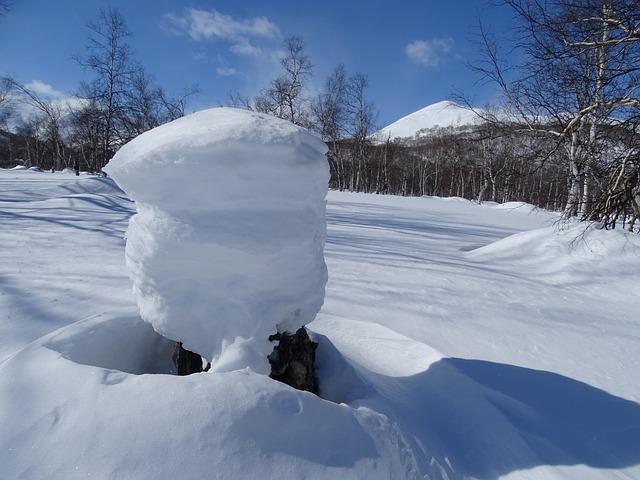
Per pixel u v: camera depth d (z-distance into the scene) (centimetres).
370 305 421
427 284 521
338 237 831
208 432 132
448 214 1611
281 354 212
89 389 142
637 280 568
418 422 218
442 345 343
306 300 198
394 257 677
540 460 211
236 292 179
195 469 125
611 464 216
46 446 127
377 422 173
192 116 192
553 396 280
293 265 185
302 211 187
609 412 266
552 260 669
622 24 649
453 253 772
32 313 319
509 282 566
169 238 172
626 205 679
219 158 166
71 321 310
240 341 173
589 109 728
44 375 152
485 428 228
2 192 1131
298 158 175
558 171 1029
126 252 196
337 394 227
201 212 172
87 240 593
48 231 640
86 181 1245
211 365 183
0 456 125
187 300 180
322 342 258
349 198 2036
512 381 294
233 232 172
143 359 235
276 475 132
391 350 313
